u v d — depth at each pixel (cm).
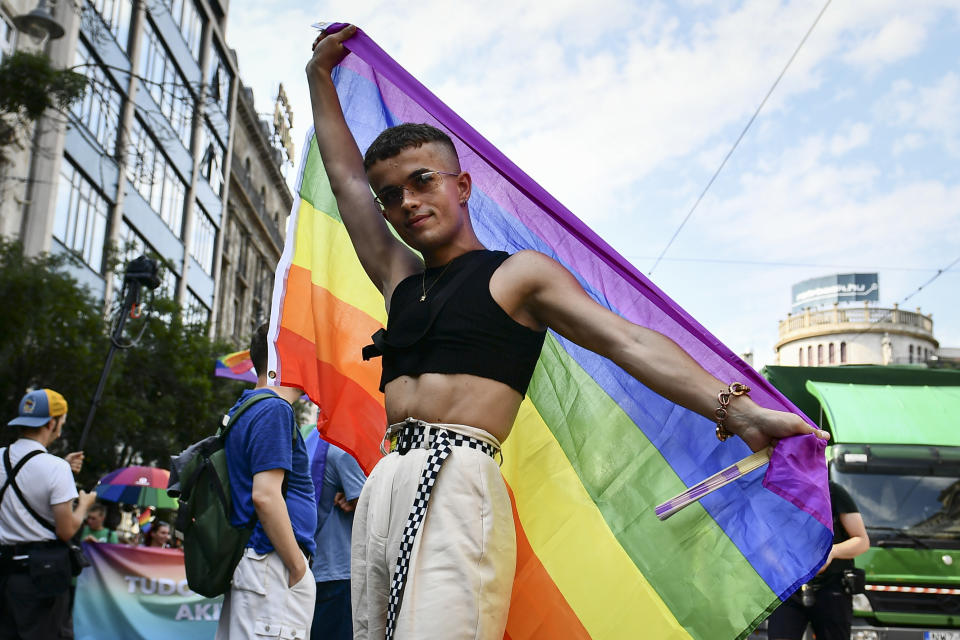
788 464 240
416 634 236
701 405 244
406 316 270
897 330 7525
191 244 3825
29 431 541
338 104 331
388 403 271
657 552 275
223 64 4244
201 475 395
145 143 3144
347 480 512
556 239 302
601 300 291
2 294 1571
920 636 903
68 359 1636
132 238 3061
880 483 963
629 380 291
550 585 283
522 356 264
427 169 272
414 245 279
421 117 336
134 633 842
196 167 3784
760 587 258
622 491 285
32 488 523
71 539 537
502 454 301
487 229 313
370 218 314
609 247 277
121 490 1472
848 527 642
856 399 1027
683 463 280
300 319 344
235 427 399
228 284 4750
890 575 920
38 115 1440
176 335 2181
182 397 2198
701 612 264
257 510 382
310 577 395
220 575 388
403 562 244
